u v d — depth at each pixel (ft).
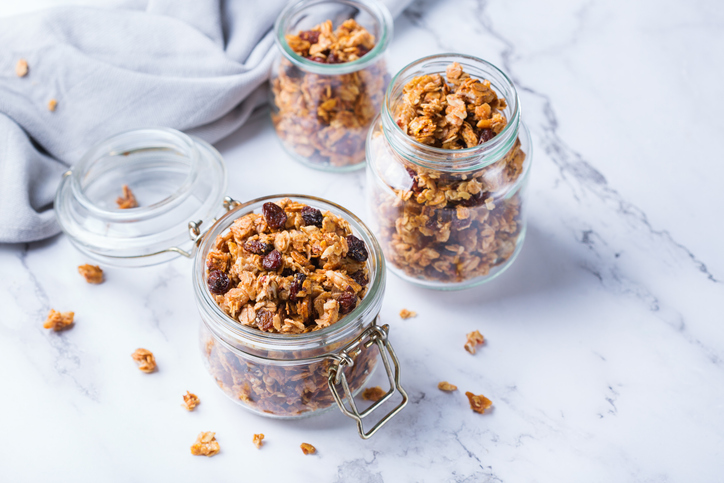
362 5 2.16
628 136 2.25
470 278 1.98
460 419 1.90
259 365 1.73
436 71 1.91
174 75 2.23
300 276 1.73
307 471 1.85
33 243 2.12
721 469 1.84
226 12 2.32
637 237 2.11
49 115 2.18
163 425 1.90
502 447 1.87
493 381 1.94
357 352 1.76
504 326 2.01
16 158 2.10
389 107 1.86
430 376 1.95
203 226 2.04
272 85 2.18
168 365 1.97
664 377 1.94
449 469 1.85
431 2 2.49
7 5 2.44
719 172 2.19
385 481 1.84
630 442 1.87
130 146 2.11
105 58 2.23
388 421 1.90
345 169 2.21
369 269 1.80
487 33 2.43
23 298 2.05
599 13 2.46
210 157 2.13
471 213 1.84
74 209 2.05
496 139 1.76
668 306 2.02
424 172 1.83
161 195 2.17
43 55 2.17
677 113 2.28
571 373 1.95
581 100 2.31
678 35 2.40
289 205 1.83
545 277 2.06
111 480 1.84
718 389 1.92
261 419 1.91
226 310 1.72
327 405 1.85
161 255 2.04
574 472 1.84
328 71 2.05
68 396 1.93
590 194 2.17
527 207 2.16
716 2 2.45
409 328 2.01
